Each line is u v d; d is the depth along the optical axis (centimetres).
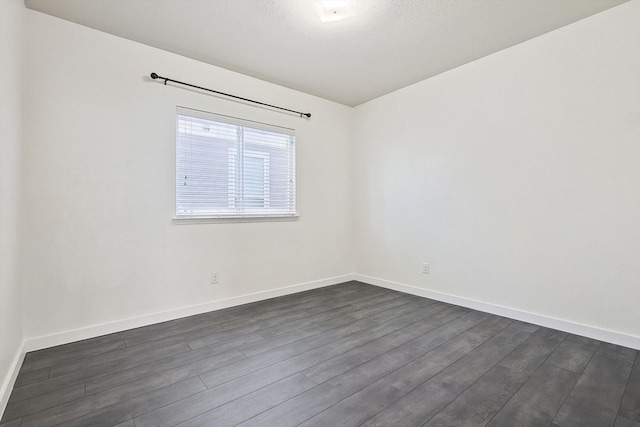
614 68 226
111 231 252
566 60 248
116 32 252
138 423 143
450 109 326
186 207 293
